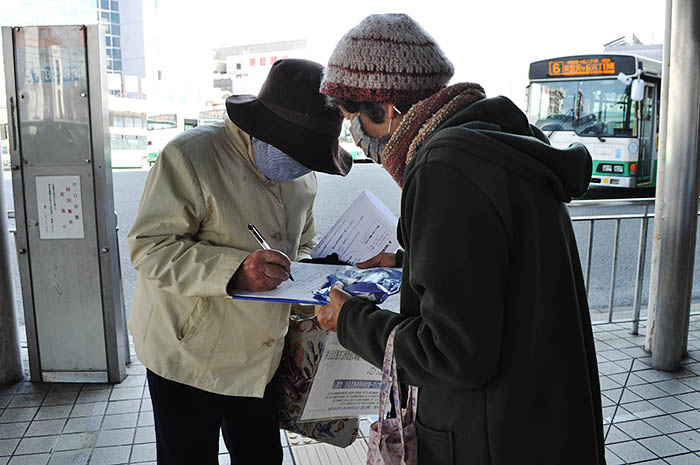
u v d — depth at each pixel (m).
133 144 19.94
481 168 1.08
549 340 1.14
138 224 1.70
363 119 1.30
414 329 1.15
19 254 3.58
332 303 1.36
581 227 9.88
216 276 1.56
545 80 11.74
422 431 1.24
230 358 1.81
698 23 3.54
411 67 1.19
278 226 1.87
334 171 1.73
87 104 3.45
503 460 1.14
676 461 2.85
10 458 2.88
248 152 1.81
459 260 1.06
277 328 1.87
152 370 1.82
